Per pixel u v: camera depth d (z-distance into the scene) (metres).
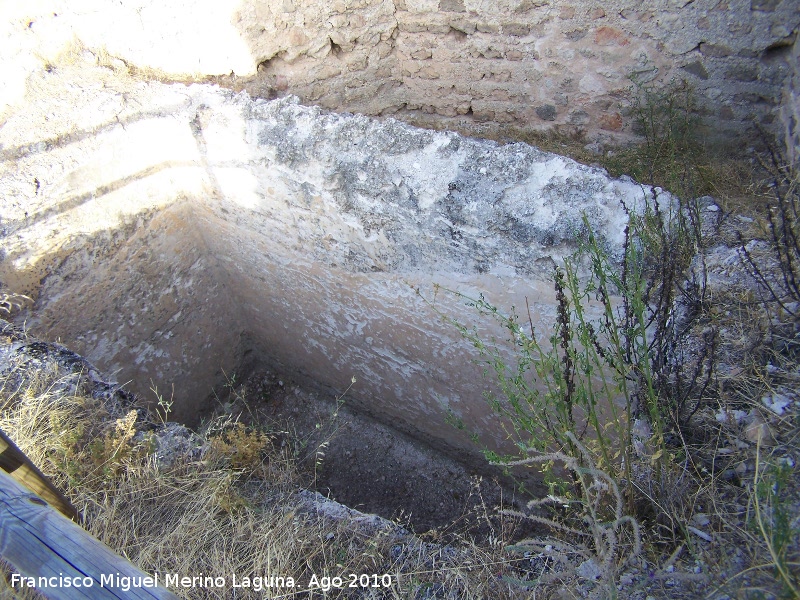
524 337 2.47
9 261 3.31
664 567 1.94
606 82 3.84
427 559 2.25
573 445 2.23
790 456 2.05
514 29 3.94
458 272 3.03
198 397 4.67
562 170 2.73
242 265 4.22
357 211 3.18
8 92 3.70
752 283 2.51
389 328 3.66
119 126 3.63
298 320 4.28
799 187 2.76
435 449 4.25
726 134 3.63
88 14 3.82
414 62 4.52
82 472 2.50
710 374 2.16
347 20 4.18
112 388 2.86
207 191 3.86
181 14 3.75
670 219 2.55
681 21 3.41
